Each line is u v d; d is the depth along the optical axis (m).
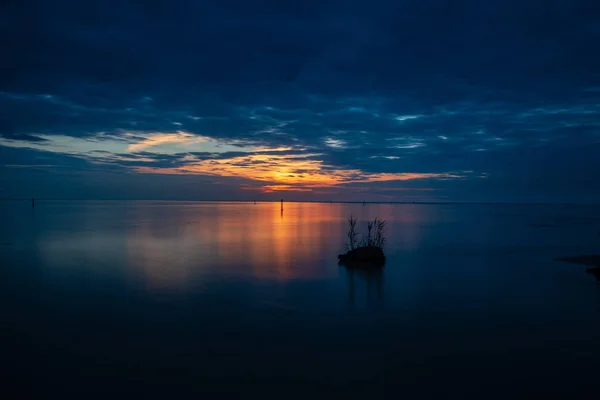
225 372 10.73
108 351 12.03
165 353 11.93
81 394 9.46
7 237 41.94
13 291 19.14
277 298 18.42
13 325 14.32
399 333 13.89
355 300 18.25
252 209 139.25
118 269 24.86
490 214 122.31
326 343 12.89
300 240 41.28
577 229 59.59
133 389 9.72
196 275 23.33
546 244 40.12
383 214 108.31
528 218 96.19
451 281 22.55
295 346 12.58
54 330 13.82
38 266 25.64
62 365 11.02
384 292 19.78
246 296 18.67
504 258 30.95
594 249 36.53
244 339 13.13
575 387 10.12
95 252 31.83
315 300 18.22
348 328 14.39
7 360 11.33
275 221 71.06
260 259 29.22
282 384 10.06
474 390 9.93
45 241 38.66
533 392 9.84
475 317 15.86
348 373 10.76
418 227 61.59
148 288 19.98
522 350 12.46
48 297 18.09
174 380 10.21
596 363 11.57
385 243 40.06
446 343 13.02
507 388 10.04
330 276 23.62
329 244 38.12
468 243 40.84
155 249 33.88
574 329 14.48
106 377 10.34
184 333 13.62
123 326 14.27
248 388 9.84
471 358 11.85
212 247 35.47
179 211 114.75
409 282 22.11
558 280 22.92
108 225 58.47
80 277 22.41
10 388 9.71
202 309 16.50
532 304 17.75
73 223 61.78
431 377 10.55
